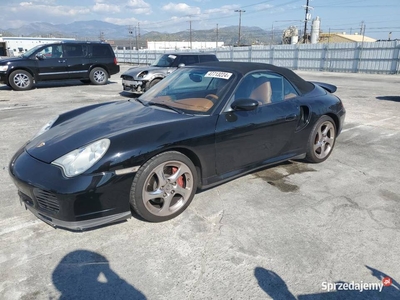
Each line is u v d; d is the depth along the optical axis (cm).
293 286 201
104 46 1336
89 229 259
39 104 868
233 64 363
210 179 300
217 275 210
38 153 256
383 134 556
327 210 294
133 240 247
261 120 323
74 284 202
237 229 262
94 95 1041
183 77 365
